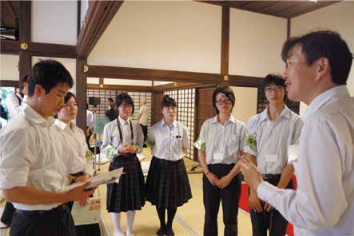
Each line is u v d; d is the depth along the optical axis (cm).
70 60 373
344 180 71
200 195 377
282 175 164
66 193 103
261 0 439
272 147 173
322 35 77
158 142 260
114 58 391
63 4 373
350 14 407
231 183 208
